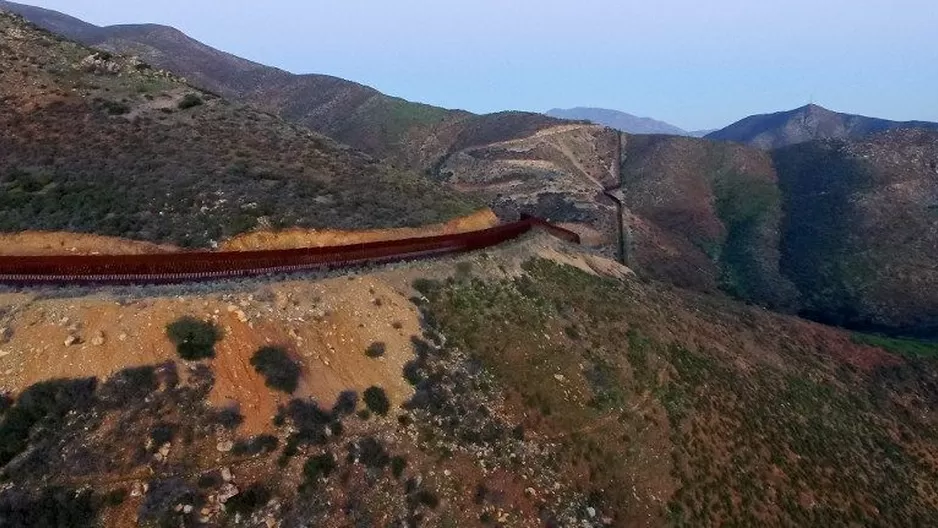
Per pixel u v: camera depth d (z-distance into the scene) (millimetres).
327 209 43781
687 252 121562
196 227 38031
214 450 26578
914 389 69625
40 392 26266
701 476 39438
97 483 24672
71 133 46562
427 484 30016
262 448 27250
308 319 32906
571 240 69812
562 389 39062
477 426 33812
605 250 104688
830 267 118625
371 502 28250
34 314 28703
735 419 45938
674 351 49719
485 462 32406
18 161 42062
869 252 120688
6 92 49875
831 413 55781
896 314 104562
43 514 23594
